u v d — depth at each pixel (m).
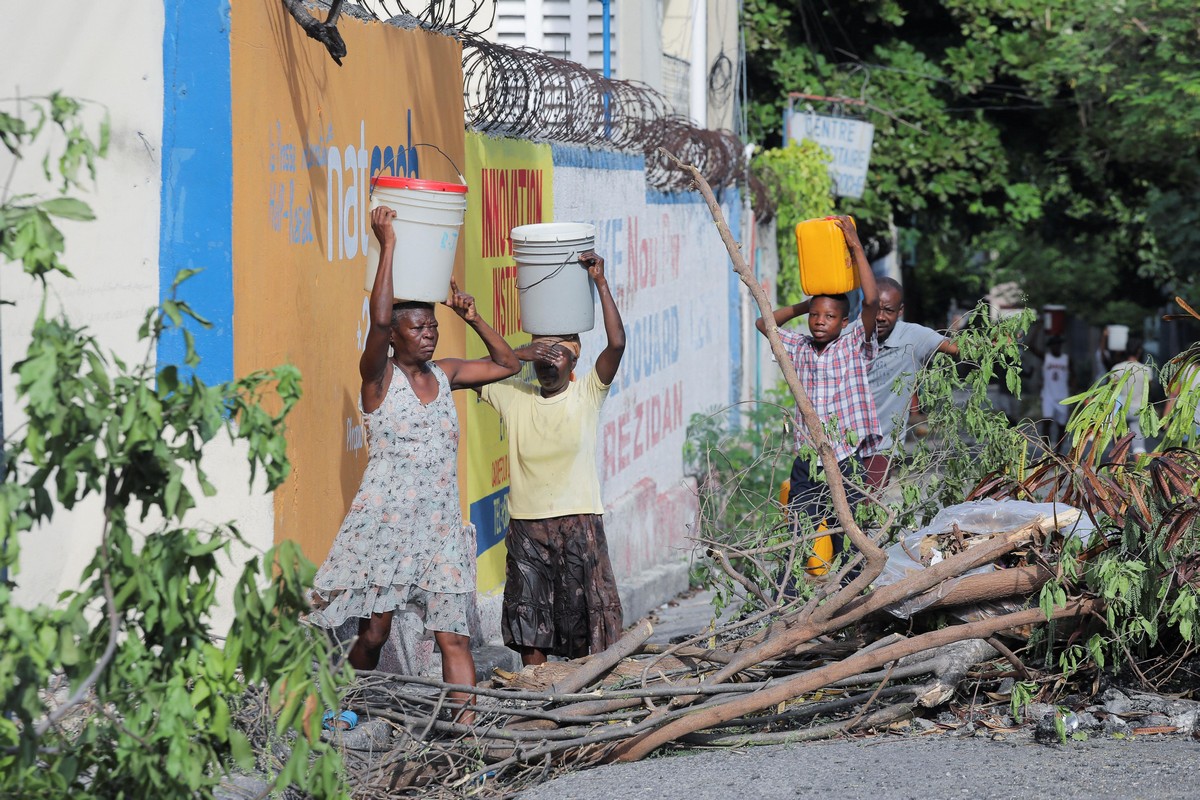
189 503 4.86
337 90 9.27
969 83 33.47
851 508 9.87
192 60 7.63
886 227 36.03
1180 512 7.77
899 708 7.97
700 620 14.38
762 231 26.81
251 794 6.40
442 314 11.09
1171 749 7.26
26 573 7.12
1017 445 9.62
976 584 8.13
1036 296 50.88
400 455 7.90
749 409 23.08
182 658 4.92
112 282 7.53
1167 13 30.06
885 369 12.06
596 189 15.32
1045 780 6.79
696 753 7.67
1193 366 9.05
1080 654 8.17
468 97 12.63
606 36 19.58
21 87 7.05
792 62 32.94
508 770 7.65
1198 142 31.80
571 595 10.09
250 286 7.97
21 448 4.70
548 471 10.05
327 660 4.77
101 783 5.05
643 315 17.25
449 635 8.05
